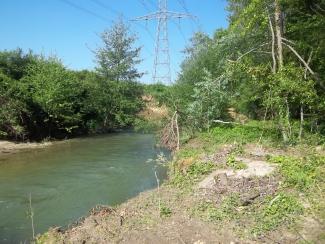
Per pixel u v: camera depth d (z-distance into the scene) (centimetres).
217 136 2181
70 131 3209
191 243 980
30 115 2880
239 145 1752
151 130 2848
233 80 2453
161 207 1180
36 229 1174
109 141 3017
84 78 3781
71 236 1056
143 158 2227
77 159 2227
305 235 972
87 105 3481
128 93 3966
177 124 2352
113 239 1020
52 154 2409
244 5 2450
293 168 1341
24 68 3247
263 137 1972
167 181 1511
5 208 1371
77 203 1416
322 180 1277
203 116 2422
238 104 2694
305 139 1842
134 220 1124
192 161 1552
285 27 2209
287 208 1098
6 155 2369
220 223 1061
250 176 1292
